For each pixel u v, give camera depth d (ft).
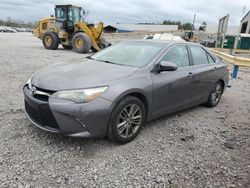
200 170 10.71
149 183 9.65
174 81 14.19
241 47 98.37
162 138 13.38
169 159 11.37
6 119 14.20
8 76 25.54
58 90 10.84
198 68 16.47
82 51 56.03
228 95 24.04
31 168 9.97
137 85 12.11
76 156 11.00
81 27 59.00
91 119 10.75
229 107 19.98
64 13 59.93
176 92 14.57
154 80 13.08
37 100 11.17
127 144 12.40
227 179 10.21
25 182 9.17
